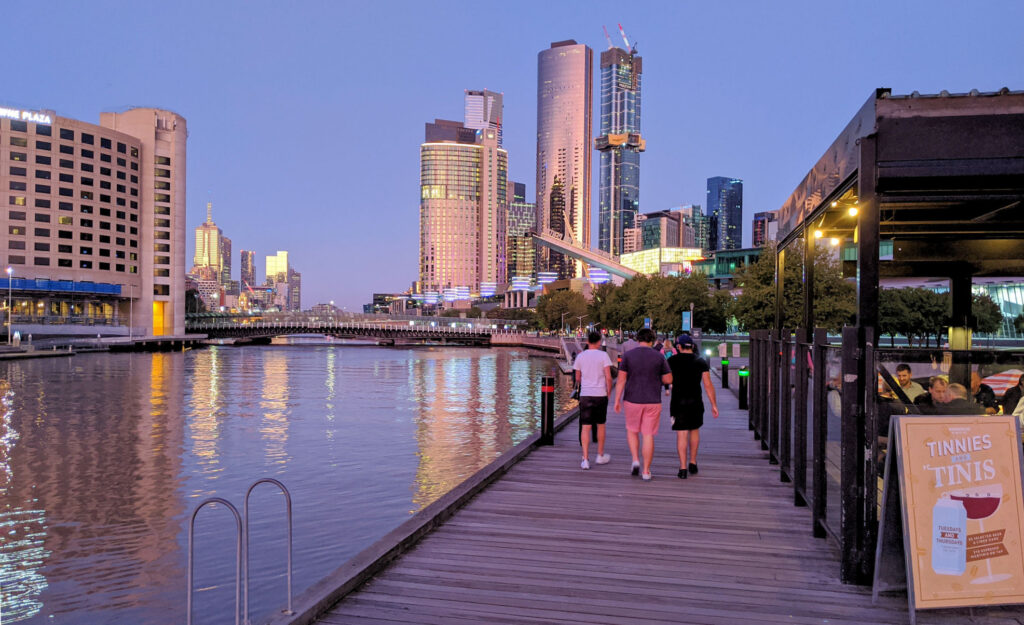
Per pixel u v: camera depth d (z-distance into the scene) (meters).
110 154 137.25
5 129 123.50
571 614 5.44
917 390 5.93
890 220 9.69
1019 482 5.36
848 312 36.47
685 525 8.01
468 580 6.18
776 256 11.89
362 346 171.00
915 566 5.25
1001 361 5.85
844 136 6.21
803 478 8.80
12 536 15.27
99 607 11.38
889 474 5.57
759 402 14.08
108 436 29.72
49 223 127.75
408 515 16.53
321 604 5.42
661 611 5.51
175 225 150.38
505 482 10.32
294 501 18.00
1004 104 5.31
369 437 29.58
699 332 35.34
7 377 60.06
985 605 5.25
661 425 17.31
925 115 5.40
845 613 5.46
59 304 132.12
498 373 72.38
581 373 11.52
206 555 13.77
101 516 16.92
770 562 6.71
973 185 5.96
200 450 26.28
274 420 35.12
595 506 8.89
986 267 11.62
